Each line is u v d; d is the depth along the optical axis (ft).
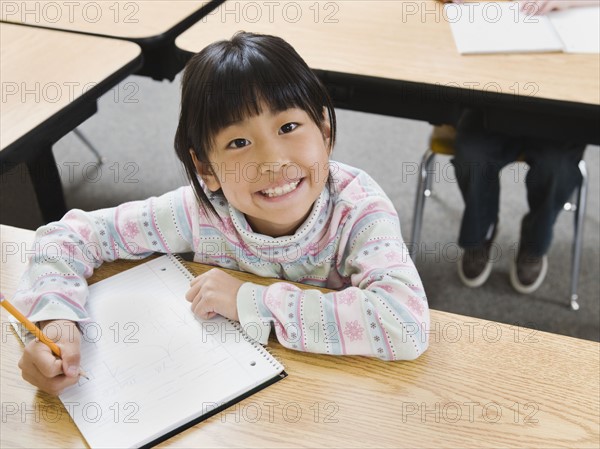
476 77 4.31
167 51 5.12
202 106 2.59
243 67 2.54
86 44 4.77
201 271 3.01
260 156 2.62
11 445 2.25
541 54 4.53
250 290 2.70
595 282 6.28
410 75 4.35
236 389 2.38
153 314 2.74
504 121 4.54
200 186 2.99
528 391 2.37
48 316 2.61
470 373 2.45
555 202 5.52
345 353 2.53
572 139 4.46
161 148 8.20
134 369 2.48
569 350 2.52
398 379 2.45
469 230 5.79
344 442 2.23
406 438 2.23
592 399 2.33
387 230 2.94
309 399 2.39
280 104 2.56
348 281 3.26
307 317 2.60
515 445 2.20
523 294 6.21
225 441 2.25
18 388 2.47
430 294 6.23
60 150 8.25
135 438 2.23
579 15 4.92
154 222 3.08
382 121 8.54
